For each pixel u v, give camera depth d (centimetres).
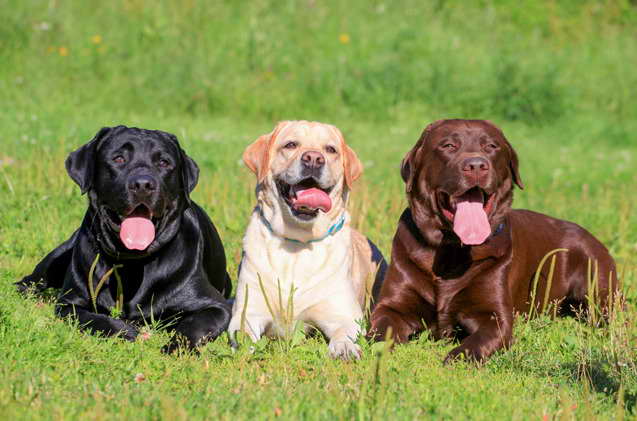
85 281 737
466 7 3033
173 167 745
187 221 784
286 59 2425
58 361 568
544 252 846
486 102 2439
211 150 1592
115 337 644
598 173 1844
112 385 528
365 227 1098
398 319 758
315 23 2642
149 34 2405
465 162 696
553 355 691
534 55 2753
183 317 754
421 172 749
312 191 699
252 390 534
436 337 776
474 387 569
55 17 2384
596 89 2666
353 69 2420
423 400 536
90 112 1967
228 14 2605
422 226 748
